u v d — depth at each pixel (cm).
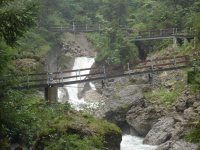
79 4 4184
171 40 2664
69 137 932
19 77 1363
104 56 2730
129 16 3481
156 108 1775
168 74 2161
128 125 1888
